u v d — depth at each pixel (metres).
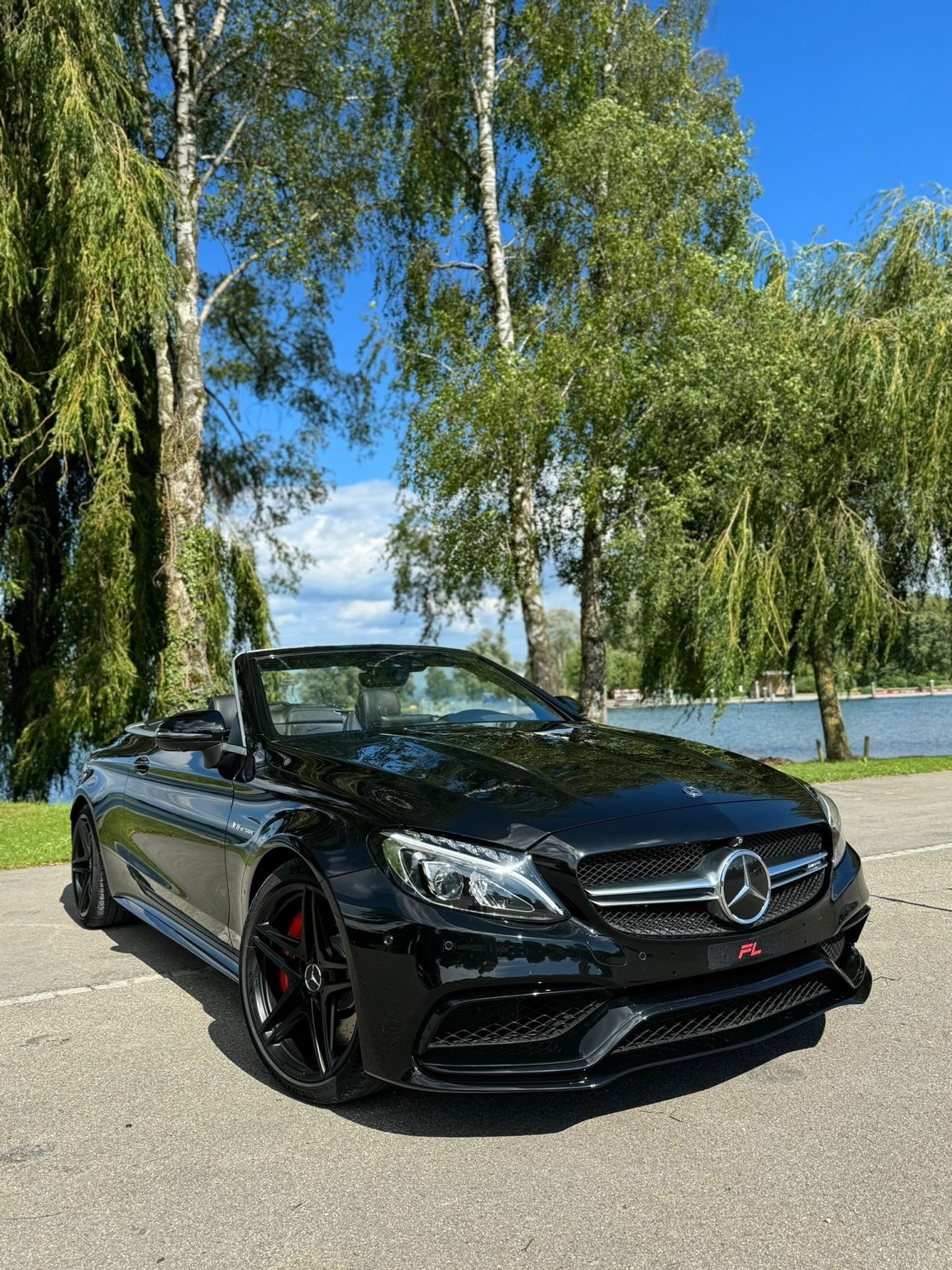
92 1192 2.43
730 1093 2.89
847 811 9.03
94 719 13.55
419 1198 2.35
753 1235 2.13
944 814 8.63
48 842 8.48
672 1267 2.03
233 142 17.30
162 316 12.84
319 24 16.39
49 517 15.13
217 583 14.77
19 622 15.02
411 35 18.03
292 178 17.14
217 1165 2.55
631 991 2.62
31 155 12.55
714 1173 2.41
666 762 3.38
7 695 14.80
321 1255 2.12
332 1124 2.79
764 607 15.38
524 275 19.91
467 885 2.59
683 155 16.55
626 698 22.66
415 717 4.21
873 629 16.09
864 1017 3.50
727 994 2.71
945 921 4.75
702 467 15.66
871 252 16.31
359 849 2.78
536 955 2.53
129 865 4.68
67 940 5.03
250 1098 2.99
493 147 18.94
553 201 17.73
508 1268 2.04
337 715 4.00
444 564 16.64
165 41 15.89
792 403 15.03
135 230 12.37
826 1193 2.30
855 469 16.38
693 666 16.62
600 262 16.45
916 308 15.19
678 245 15.73
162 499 15.02
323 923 2.92
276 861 3.21
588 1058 2.54
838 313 16.25
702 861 2.78
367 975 2.64
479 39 18.30
